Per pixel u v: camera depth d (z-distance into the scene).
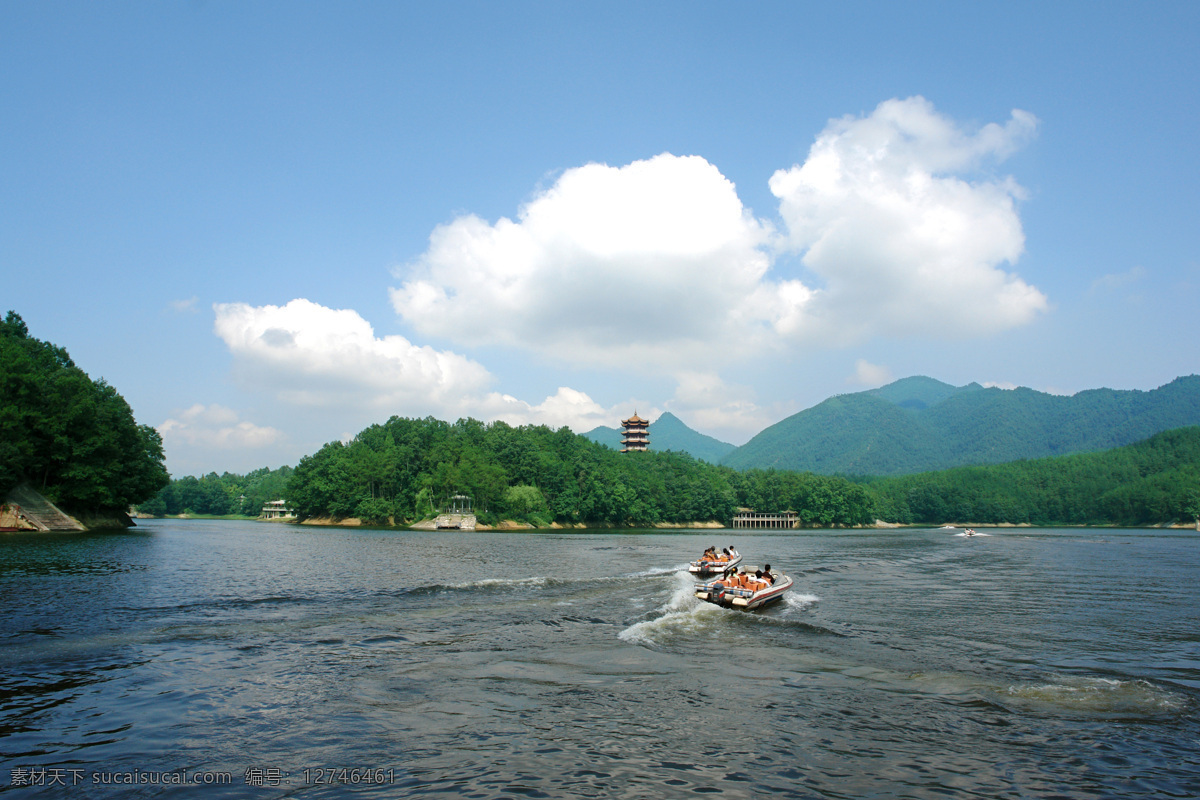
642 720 14.51
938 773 12.20
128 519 91.81
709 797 10.93
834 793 11.23
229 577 36.97
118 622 23.50
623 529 155.50
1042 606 32.56
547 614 26.84
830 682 17.89
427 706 15.11
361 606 27.91
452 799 10.60
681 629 24.62
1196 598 36.03
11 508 66.94
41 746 12.41
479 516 137.25
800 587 39.78
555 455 173.88
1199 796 11.55
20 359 68.81
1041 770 12.47
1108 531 161.50
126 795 10.51
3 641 20.39
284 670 17.73
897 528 193.50
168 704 14.84
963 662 20.53
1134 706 16.38
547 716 14.62
